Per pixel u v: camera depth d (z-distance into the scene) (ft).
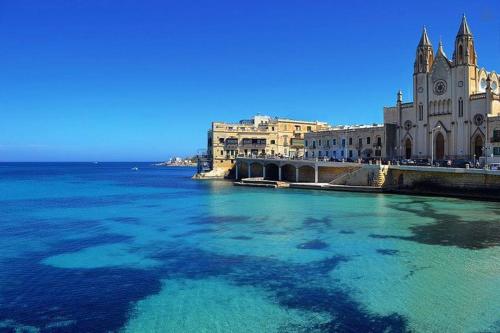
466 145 263.70
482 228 137.18
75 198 255.91
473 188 211.61
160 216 176.14
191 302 79.20
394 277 90.43
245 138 434.71
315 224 149.79
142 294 83.66
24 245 125.29
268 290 84.43
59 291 85.81
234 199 231.71
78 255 113.19
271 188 300.81
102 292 85.05
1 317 73.97
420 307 75.10
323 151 369.50
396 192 241.14
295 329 67.92
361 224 148.15
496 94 253.24
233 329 68.39
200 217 170.71
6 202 236.02
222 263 103.24
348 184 268.21
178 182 397.60
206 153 490.49
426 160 273.54
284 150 439.63
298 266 99.60
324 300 78.84
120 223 160.76
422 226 142.20
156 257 110.11
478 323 68.95
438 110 281.95
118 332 68.18
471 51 265.95
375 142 319.06
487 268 95.45
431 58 293.02
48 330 69.05
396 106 310.04
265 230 141.18
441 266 97.40
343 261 102.83
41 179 490.08
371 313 73.05
